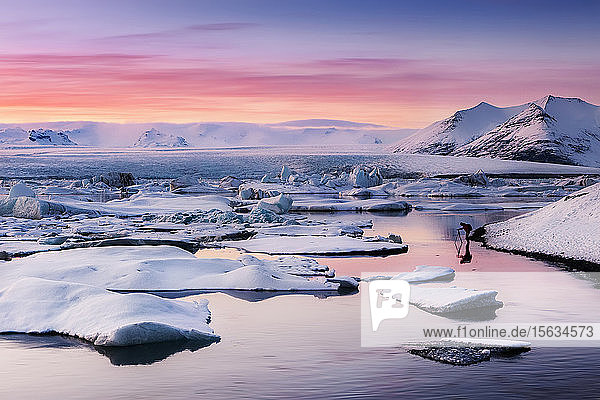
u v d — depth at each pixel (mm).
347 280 18609
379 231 37562
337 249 26969
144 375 10711
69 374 10828
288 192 92000
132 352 12047
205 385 10211
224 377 10570
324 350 12055
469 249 27703
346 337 12969
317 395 9711
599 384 10102
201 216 43250
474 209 59469
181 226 39094
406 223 43750
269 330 13539
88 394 9914
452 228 39344
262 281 18391
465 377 10461
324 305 16000
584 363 11156
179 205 59125
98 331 12781
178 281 18891
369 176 114812
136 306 13812
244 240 31531
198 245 29531
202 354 11867
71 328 13359
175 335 12766
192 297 17188
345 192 87562
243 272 18844
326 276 20328
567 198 32250
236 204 63844
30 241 31266
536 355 11625
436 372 10719
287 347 12266
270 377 10531
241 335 13172
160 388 10102
